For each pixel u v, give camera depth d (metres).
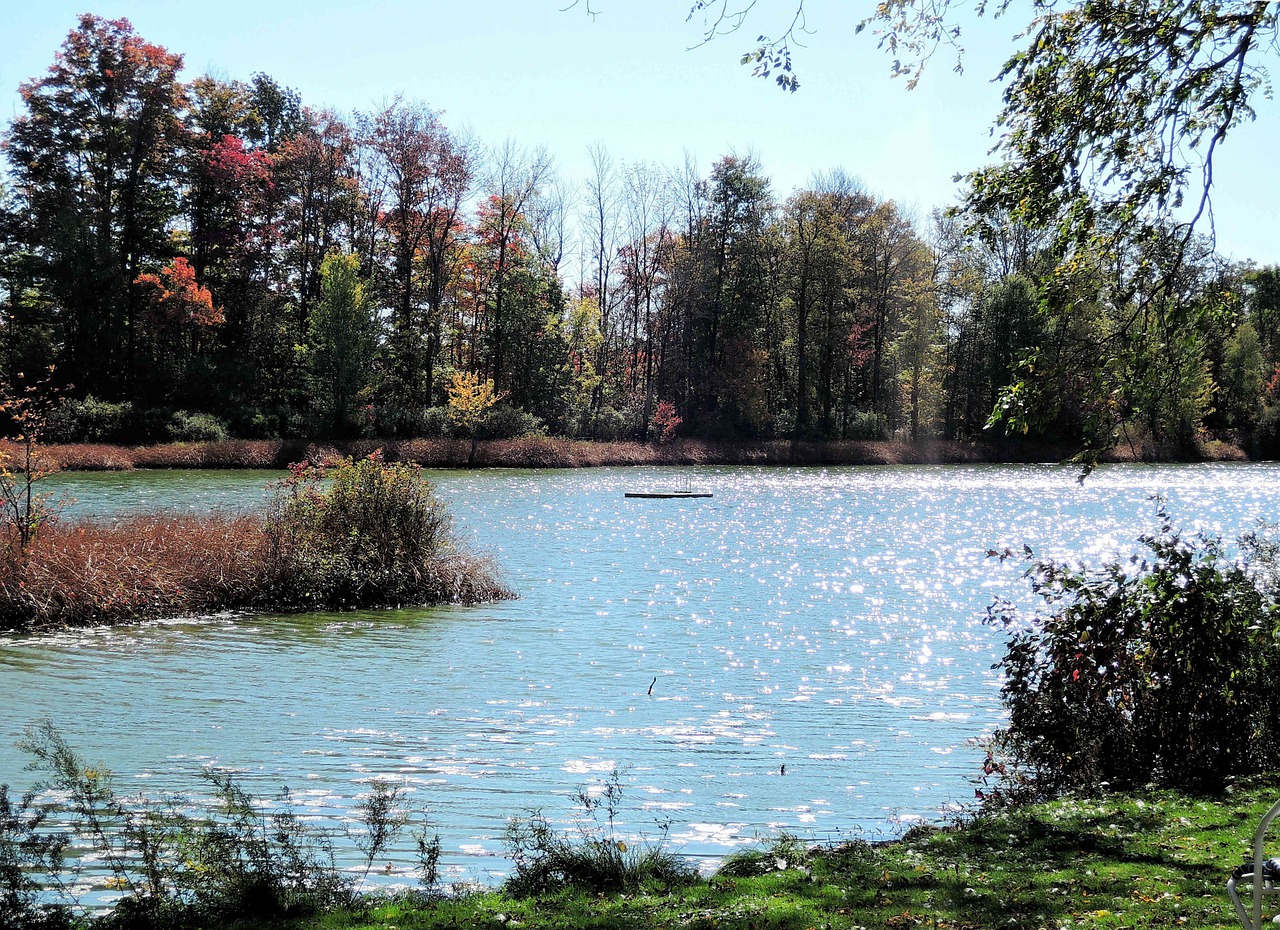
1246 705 8.62
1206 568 8.78
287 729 10.87
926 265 72.19
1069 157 8.19
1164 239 8.21
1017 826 7.21
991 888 5.84
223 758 9.80
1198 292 8.28
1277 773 8.26
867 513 37.41
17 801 8.34
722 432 70.38
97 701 11.90
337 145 63.84
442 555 20.30
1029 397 8.79
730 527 32.50
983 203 8.77
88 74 58.44
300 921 5.62
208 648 14.81
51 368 18.22
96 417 52.59
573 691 12.75
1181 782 8.25
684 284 70.44
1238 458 68.56
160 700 11.98
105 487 39.78
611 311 75.88
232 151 61.91
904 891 5.88
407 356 64.38
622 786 9.24
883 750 10.44
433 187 63.56
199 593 17.61
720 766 9.87
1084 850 6.56
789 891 6.02
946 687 13.16
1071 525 33.47
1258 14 7.43
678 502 41.06
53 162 58.06
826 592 20.69
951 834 7.25
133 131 59.22
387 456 55.53
